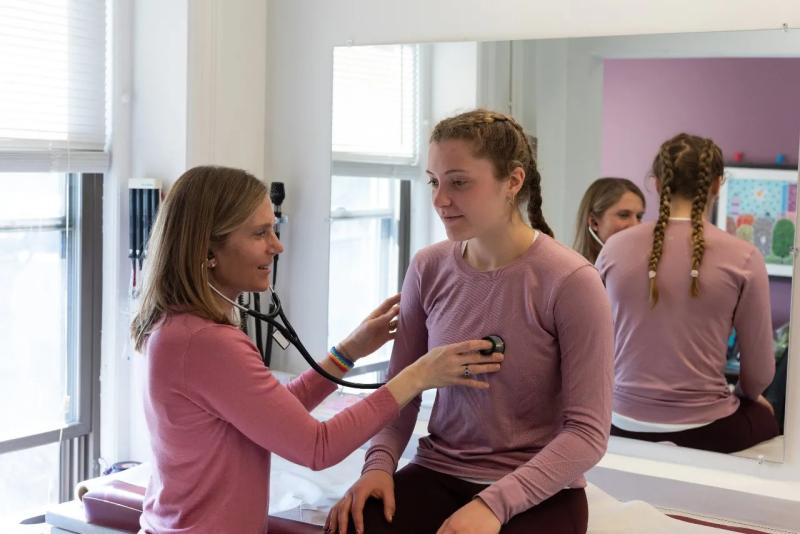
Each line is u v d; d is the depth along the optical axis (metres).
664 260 2.37
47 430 2.78
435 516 1.86
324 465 1.75
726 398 2.34
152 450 1.83
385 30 2.79
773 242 2.27
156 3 2.79
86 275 2.83
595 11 2.47
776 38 2.26
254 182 1.85
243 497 1.77
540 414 1.86
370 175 2.85
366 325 2.11
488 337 1.83
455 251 1.95
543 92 2.53
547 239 1.86
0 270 2.64
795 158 2.25
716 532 2.03
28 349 2.73
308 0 2.91
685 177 2.35
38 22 2.62
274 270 3.04
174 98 2.79
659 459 2.43
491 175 1.79
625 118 2.43
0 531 2.50
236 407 1.71
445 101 2.70
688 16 2.36
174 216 1.79
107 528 2.24
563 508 1.81
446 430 1.95
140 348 1.83
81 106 2.75
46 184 2.73
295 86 2.96
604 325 1.78
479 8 2.63
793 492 2.22
